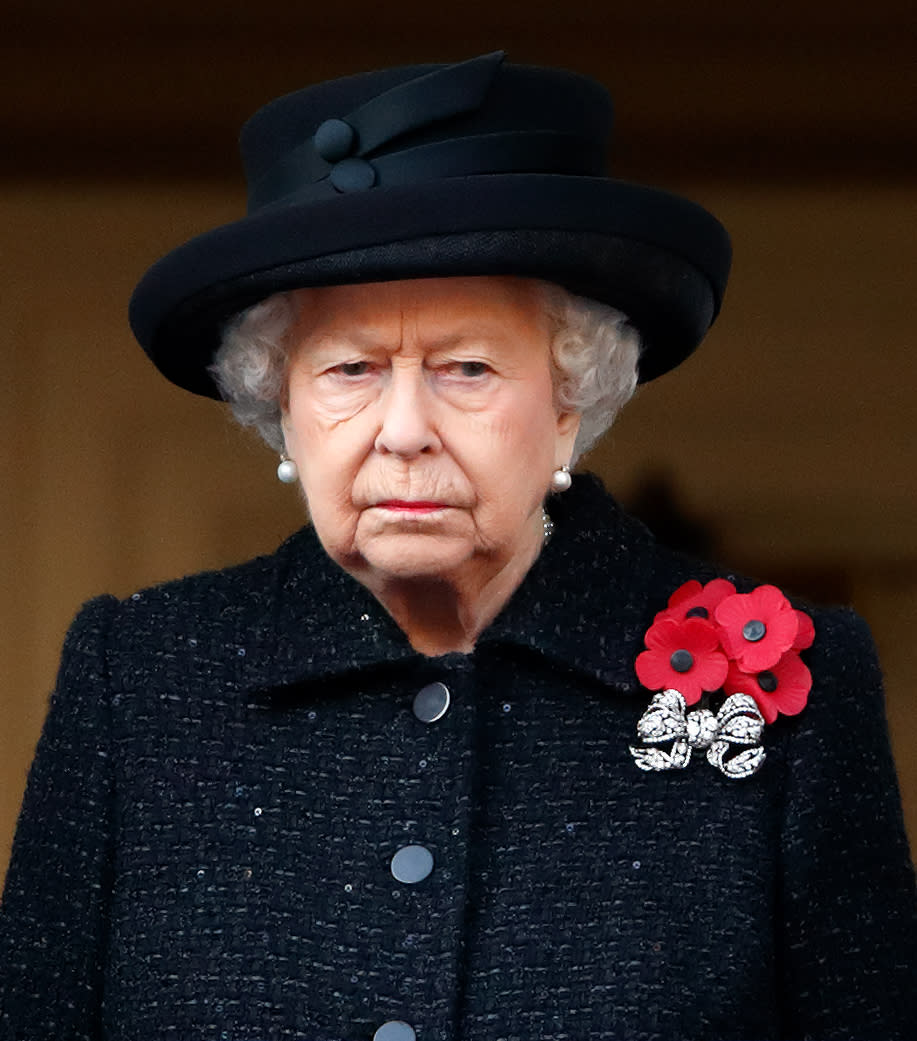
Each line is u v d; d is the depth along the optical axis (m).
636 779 8.84
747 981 8.55
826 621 9.12
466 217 8.00
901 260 15.15
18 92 15.09
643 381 9.64
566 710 9.00
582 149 8.61
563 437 8.90
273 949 8.66
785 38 14.86
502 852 8.75
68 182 15.33
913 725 14.62
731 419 15.09
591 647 9.03
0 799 14.91
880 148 15.13
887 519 14.96
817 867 8.73
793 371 15.12
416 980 8.49
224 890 8.77
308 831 8.83
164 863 8.85
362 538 8.41
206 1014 8.61
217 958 8.67
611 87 15.02
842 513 14.99
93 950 8.91
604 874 8.68
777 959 8.77
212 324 8.84
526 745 8.95
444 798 8.78
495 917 8.62
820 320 15.16
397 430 8.16
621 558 9.40
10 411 15.19
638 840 8.73
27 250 15.28
